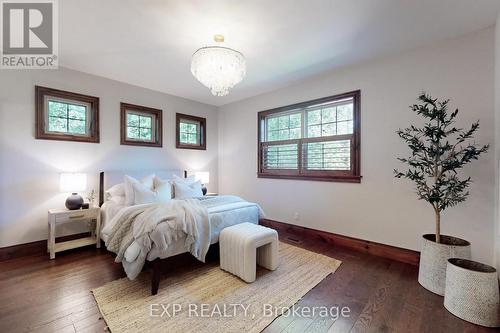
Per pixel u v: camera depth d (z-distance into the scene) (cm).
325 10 202
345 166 329
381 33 238
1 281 224
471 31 233
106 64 313
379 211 294
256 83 384
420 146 225
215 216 263
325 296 202
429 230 258
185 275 238
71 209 300
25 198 293
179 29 231
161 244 205
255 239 229
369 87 303
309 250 311
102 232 286
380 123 293
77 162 333
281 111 407
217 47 229
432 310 183
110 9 200
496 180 215
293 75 350
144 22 219
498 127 209
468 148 213
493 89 222
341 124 337
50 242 281
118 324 164
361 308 185
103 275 237
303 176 373
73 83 329
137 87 397
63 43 258
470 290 170
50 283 221
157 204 257
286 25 224
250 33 238
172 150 447
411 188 270
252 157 458
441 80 251
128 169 386
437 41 253
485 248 225
